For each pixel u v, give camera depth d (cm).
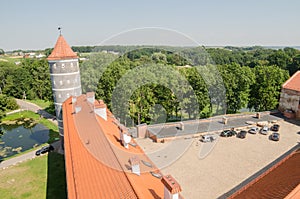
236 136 3116
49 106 6134
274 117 3806
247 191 1216
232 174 2211
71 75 2825
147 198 924
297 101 3756
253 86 4434
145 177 1174
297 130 3312
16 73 7419
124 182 1011
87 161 1289
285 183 1084
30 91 7212
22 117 5272
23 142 3812
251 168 2312
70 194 1059
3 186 2264
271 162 2423
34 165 2683
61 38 2825
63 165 2661
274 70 4325
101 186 1035
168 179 938
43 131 4344
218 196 1894
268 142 2920
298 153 1577
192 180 2120
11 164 2728
